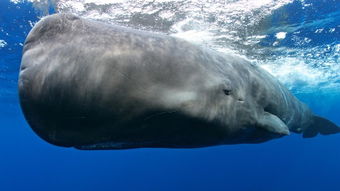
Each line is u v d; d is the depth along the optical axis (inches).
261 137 223.1
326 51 591.8
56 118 102.0
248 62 245.1
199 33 441.7
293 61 638.5
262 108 231.0
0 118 1690.5
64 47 105.2
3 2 376.5
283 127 213.9
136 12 376.8
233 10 389.1
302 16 421.1
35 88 100.7
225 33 450.0
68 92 99.3
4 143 3563.0
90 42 108.6
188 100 126.9
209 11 384.8
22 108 103.8
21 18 421.1
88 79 101.5
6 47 555.5
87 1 351.3
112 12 375.2
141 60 116.0
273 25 439.2
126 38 118.4
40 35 109.4
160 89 117.6
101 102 102.7
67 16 114.3
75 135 105.2
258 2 375.6
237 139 199.8
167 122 122.1
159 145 138.1
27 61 105.3
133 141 121.3
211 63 161.2
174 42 140.9
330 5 392.8
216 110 148.2
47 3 362.6
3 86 906.7
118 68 107.7
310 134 455.8
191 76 135.7
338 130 438.0
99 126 106.0
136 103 109.2
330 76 843.4
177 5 371.6
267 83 249.3
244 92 196.4
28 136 2664.9
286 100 289.3
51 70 100.6
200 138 148.4
